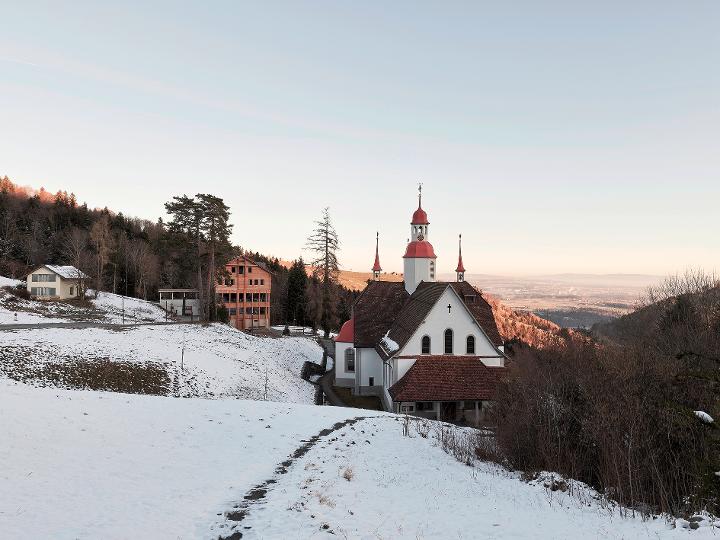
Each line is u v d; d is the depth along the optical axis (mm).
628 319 51875
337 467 17281
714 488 13836
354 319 48875
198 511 12328
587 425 19953
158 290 93562
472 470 19891
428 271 50938
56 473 14133
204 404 25859
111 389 32594
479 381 38500
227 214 62062
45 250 105250
